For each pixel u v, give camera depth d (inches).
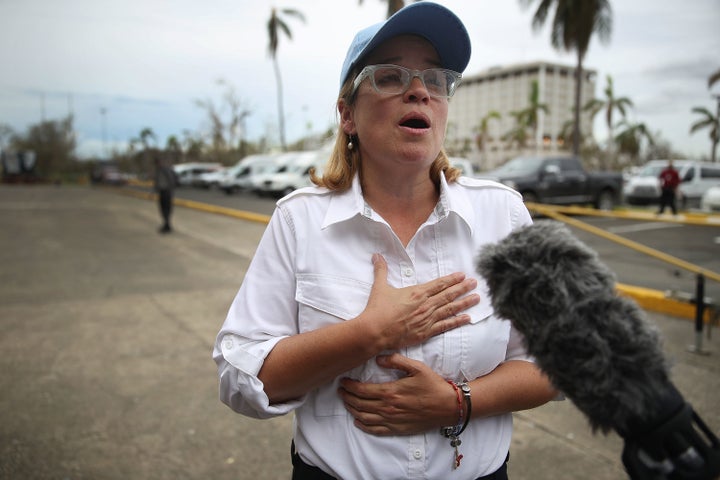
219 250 355.6
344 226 44.4
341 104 47.8
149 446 106.5
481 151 1907.0
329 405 43.7
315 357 39.8
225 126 1609.3
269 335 43.8
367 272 43.6
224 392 44.3
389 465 41.9
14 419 115.8
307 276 43.5
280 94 1314.0
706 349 150.9
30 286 241.9
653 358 22.1
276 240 45.6
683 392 124.1
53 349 159.3
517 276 24.7
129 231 461.7
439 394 40.3
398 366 40.8
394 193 47.4
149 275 268.8
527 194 539.8
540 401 44.1
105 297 222.7
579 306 22.7
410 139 43.3
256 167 1027.9
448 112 47.1
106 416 117.9
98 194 1170.0
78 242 390.6
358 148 48.4
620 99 1539.1
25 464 99.3
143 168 1910.7
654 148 2098.9
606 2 775.1
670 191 535.5
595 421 23.2
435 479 42.4
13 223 523.2
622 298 23.7
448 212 44.6
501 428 45.9
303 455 44.6
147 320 189.6
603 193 596.1
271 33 1274.6
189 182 1366.9
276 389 41.4
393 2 449.1
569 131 2007.9
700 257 265.9
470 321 42.3
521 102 4387.3
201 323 186.5
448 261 44.9
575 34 789.2
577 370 22.2
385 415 41.1
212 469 99.3
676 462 22.0
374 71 43.3
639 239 319.0
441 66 45.8
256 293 45.0
